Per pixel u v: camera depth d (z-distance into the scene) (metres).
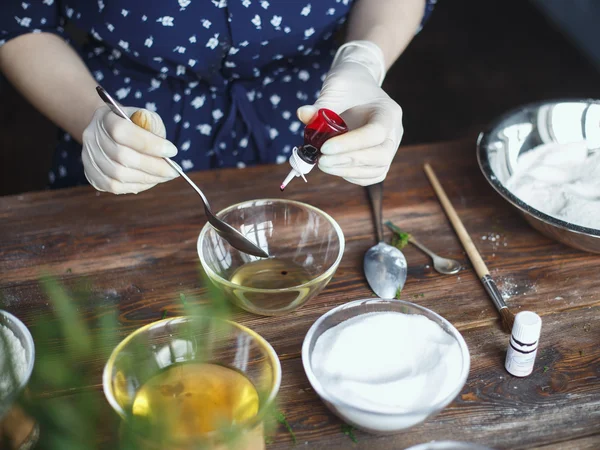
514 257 1.18
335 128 1.04
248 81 1.55
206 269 1.02
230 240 1.06
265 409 0.78
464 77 3.41
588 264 1.17
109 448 0.85
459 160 1.43
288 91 1.57
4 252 1.19
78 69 1.39
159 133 1.14
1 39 1.38
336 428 0.89
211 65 1.47
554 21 3.82
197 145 1.57
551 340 1.02
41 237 1.23
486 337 1.02
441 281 1.13
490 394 0.93
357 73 1.25
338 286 1.12
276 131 1.59
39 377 0.94
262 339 0.87
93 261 1.18
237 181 1.38
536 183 1.26
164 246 1.21
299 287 0.99
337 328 0.94
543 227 1.14
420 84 3.38
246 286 1.06
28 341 0.87
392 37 1.46
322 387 0.85
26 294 1.11
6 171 2.93
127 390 0.84
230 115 1.53
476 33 3.77
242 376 0.87
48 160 3.00
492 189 1.35
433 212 1.29
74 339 1.01
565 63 3.46
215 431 0.75
